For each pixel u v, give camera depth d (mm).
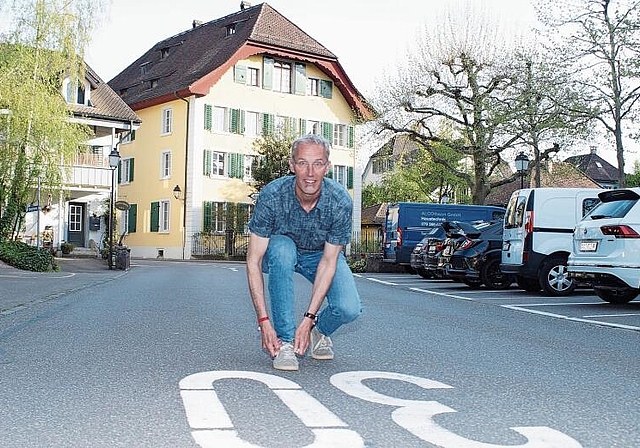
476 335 8695
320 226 5840
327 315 6305
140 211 52406
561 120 26500
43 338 7891
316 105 51562
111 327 8914
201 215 47562
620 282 12000
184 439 3844
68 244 39250
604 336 8836
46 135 27578
